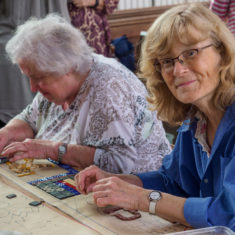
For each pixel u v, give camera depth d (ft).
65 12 11.69
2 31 11.28
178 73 4.47
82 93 6.90
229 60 4.44
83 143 6.95
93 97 6.77
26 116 8.21
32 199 5.29
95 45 12.64
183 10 4.54
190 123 5.31
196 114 5.23
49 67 6.43
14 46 6.61
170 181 5.74
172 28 4.46
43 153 6.75
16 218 4.74
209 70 4.45
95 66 6.90
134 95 6.78
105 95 6.62
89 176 5.56
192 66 4.44
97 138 6.69
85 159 6.57
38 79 6.64
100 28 12.69
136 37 19.57
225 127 4.67
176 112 5.34
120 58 17.31
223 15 10.59
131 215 4.80
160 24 4.60
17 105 11.59
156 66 4.90
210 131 5.09
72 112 7.16
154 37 4.63
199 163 5.24
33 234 4.34
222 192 4.40
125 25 19.06
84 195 5.39
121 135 6.48
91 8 12.42
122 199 4.77
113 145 6.53
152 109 5.43
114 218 4.73
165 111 5.37
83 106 6.89
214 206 4.35
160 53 4.58
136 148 6.93
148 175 5.82
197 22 4.38
